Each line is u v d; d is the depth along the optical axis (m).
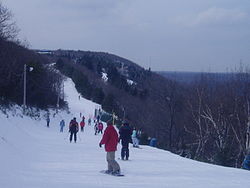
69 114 72.56
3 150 14.67
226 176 13.25
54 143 24.95
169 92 51.75
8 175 10.62
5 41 49.06
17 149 16.67
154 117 56.47
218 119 38.19
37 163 14.74
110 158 12.45
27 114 44.69
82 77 111.25
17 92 48.31
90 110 84.62
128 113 68.25
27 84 50.97
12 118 33.81
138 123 58.69
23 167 12.83
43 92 57.69
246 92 41.06
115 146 12.52
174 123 48.12
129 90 95.25
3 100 41.75
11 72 45.84
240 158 30.31
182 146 40.56
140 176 12.46
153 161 17.27
